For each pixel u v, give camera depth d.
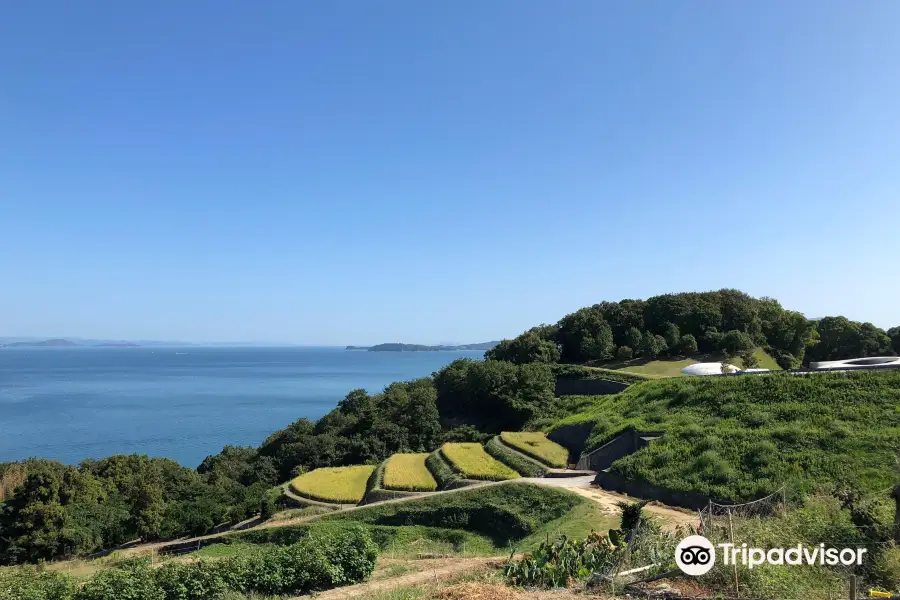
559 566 17.53
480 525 44.28
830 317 116.56
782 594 14.03
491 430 87.81
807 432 39.75
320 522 47.50
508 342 120.75
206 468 91.81
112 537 57.47
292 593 20.67
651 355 104.81
